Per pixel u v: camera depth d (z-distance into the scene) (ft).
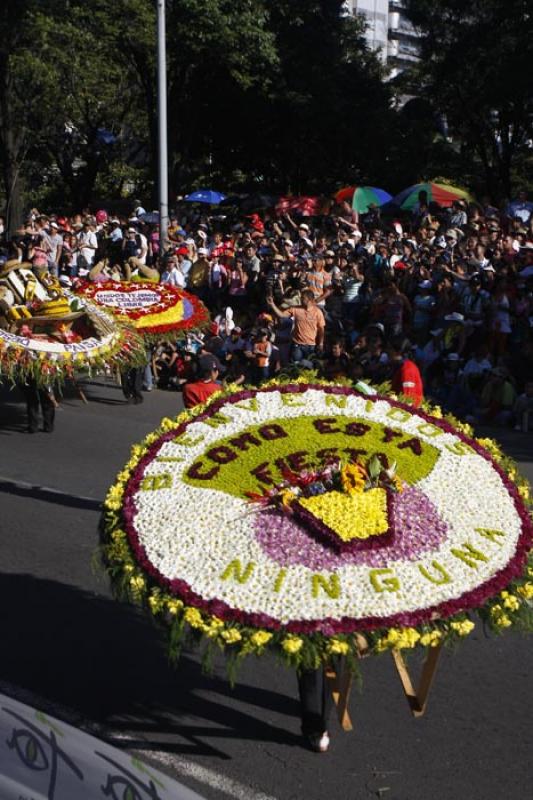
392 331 52.42
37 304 40.37
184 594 15.72
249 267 62.59
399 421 19.85
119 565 16.75
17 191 98.48
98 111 108.68
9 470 35.99
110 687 20.13
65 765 11.66
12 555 27.32
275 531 16.70
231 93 109.09
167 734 18.33
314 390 20.68
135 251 69.31
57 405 47.06
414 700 17.42
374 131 115.75
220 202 98.53
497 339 48.91
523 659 21.22
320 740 17.44
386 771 17.07
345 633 15.10
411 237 65.00
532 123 114.01
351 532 16.46
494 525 17.25
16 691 19.90
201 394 25.80
